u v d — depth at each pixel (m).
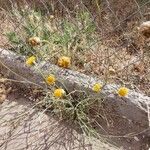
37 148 2.45
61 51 2.91
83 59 2.89
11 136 2.52
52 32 3.05
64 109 2.58
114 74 2.77
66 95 2.56
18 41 2.99
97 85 2.45
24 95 2.81
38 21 3.13
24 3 3.49
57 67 2.73
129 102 2.49
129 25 3.21
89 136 2.48
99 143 2.46
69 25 3.07
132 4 3.39
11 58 2.84
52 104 2.63
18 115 2.66
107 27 3.20
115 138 2.50
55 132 2.54
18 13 3.23
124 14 3.31
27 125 2.59
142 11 3.29
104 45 3.04
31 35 3.01
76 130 2.55
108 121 2.59
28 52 2.91
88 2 3.44
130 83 2.70
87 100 2.58
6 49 2.96
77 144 2.46
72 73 2.68
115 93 2.53
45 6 3.29
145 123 2.50
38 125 2.58
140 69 2.85
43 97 2.75
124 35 3.10
